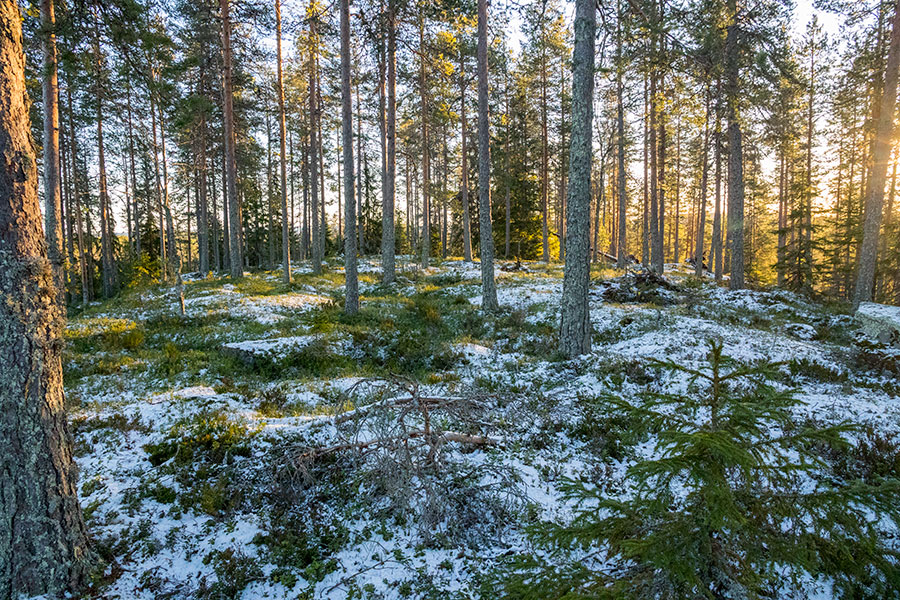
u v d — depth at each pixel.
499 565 4.00
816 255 27.25
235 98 23.81
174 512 4.66
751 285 22.41
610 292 17.23
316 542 4.39
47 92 11.89
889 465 4.68
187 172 29.98
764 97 12.03
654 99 11.61
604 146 35.00
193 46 21.62
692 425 2.74
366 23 14.98
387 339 12.51
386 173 22.59
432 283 24.17
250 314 15.23
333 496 5.03
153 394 8.51
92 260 34.72
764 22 12.91
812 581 3.49
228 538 4.38
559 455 5.82
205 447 5.75
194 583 3.86
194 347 12.19
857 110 22.98
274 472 5.11
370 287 22.47
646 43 10.28
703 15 9.94
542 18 13.43
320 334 12.44
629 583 2.52
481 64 14.44
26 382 3.26
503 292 18.59
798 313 14.74
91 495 4.82
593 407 6.96
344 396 5.52
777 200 32.69
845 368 8.34
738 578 2.31
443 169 37.09
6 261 3.13
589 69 9.09
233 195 23.34
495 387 8.34
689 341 10.01
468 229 30.34
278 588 3.88
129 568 3.89
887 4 13.78
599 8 10.03
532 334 12.56
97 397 8.41
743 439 2.49
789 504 2.47
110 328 13.13
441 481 5.03
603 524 2.78
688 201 46.31
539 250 38.69
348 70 14.70
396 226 47.44
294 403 7.95
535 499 4.91
